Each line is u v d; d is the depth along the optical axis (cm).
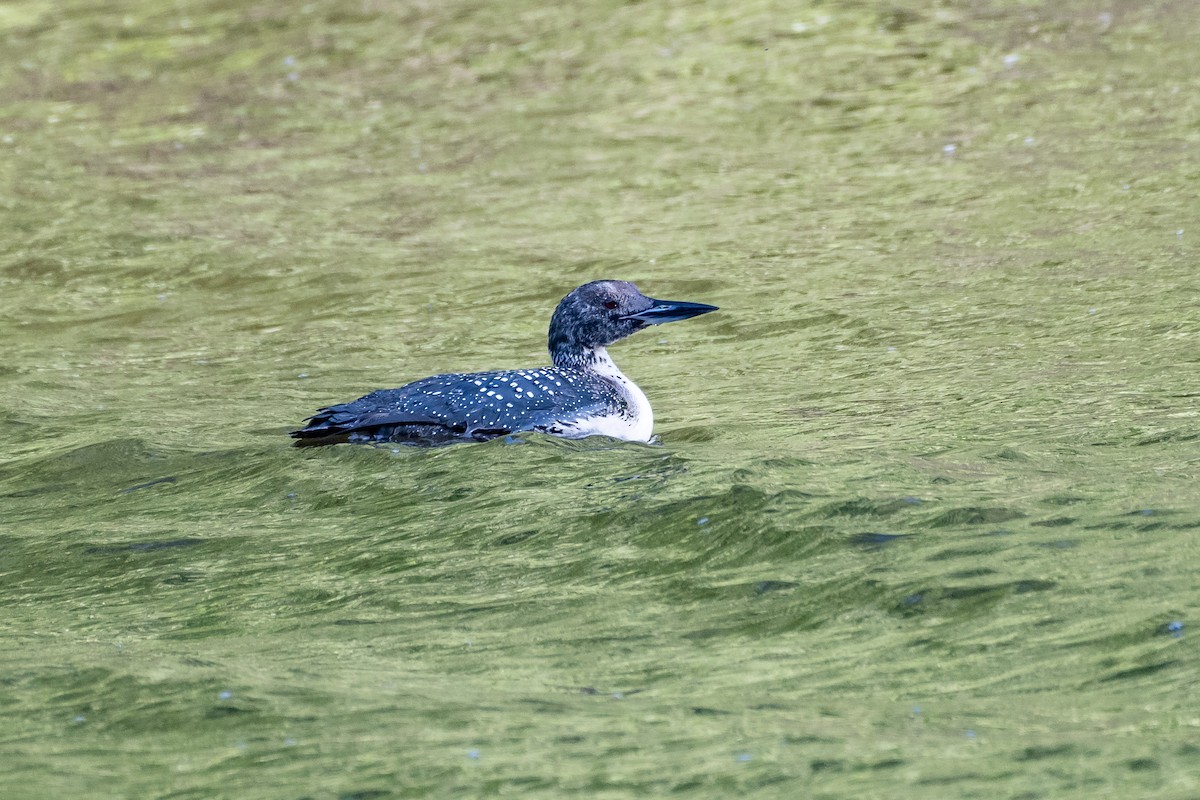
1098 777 673
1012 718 745
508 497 1142
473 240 2273
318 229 2383
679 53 3334
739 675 827
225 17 3925
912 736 729
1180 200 2161
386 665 876
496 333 1830
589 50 3419
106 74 3509
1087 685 779
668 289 1967
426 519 1120
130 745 771
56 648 934
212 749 759
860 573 948
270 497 1202
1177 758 686
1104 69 2947
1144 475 1098
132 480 1277
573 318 1371
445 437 1274
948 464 1166
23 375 1722
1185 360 1466
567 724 767
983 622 867
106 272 2225
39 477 1308
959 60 3106
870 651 846
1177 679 774
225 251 2291
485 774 710
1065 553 951
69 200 2619
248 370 1705
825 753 714
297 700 817
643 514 1086
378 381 1628
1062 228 2088
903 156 2548
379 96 3203
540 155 2728
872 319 1753
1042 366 1494
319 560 1066
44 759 757
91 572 1080
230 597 1013
